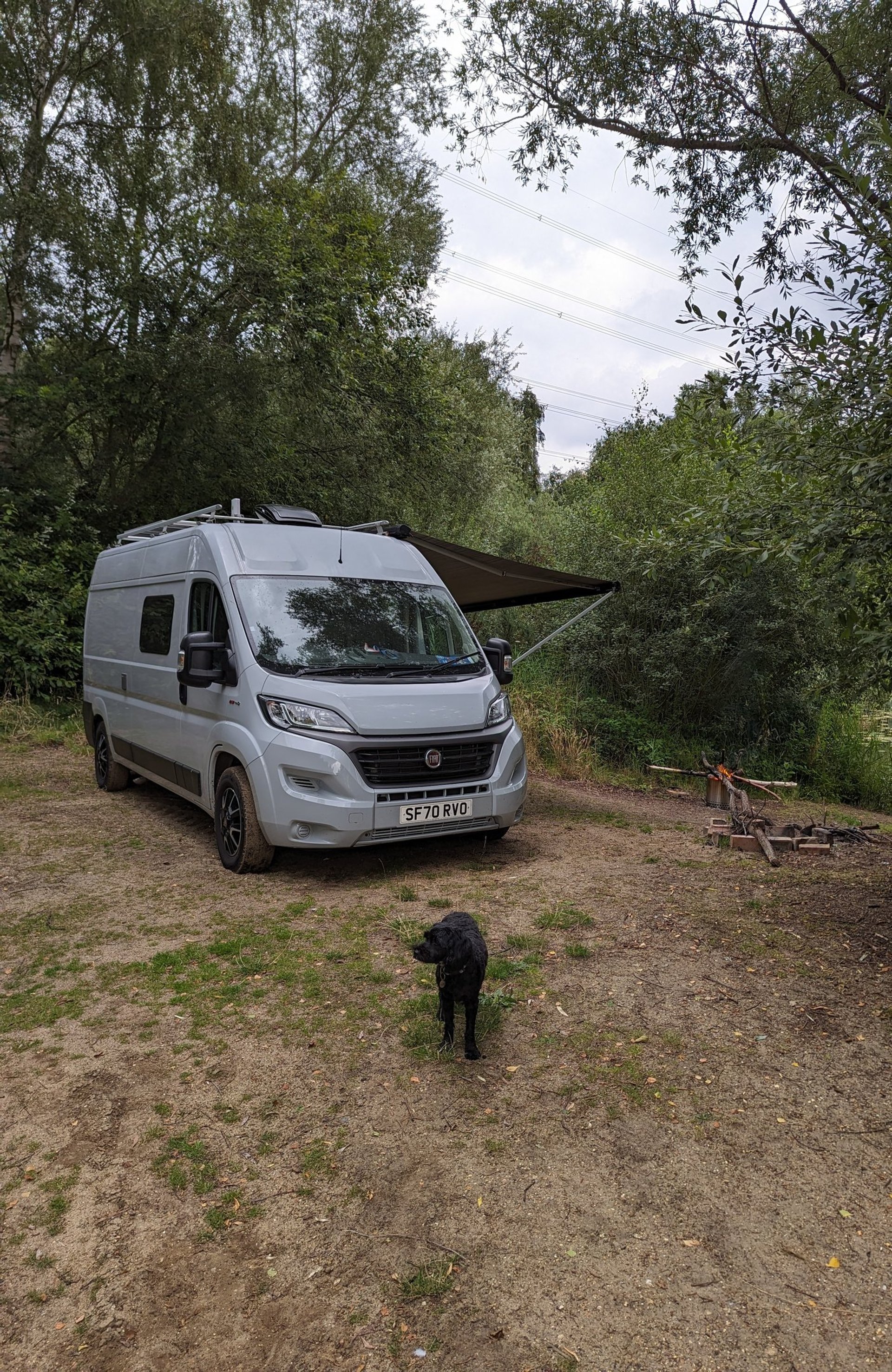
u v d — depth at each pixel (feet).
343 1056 11.53
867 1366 6.79
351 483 55.21
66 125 49.29
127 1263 7.95
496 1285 7.63
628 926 16.30
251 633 19.36
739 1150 9.55
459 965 10.76
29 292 47.47
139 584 26.20
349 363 50.31
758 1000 13.12
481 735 19.76
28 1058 11.46
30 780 29.60
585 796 32.73
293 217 50.42
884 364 12.66
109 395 45.09
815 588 34.81
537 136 41.04
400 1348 7.02
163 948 15.12
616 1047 11.75
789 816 31.58
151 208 50.72
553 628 46.98
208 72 53.21
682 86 38.60
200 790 21.13
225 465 49.65
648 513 41.73
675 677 39.60
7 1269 7.87
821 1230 8.32
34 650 39.70
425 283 54.80
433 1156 9.43
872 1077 11.02
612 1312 7.34
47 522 45.29
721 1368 6.78
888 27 34.35
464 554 27.99
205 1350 7.04
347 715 18.11
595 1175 9.12
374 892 18.26
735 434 14.90
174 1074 11.07
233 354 45.73
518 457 90.99
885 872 20.74
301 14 58.80
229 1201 8.75
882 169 13.76
